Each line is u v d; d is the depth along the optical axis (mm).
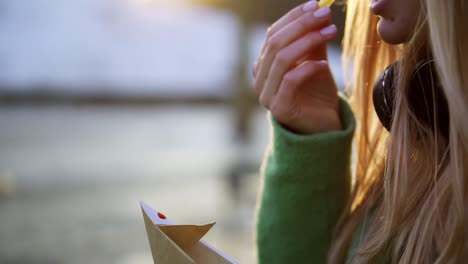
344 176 1417
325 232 1414
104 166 8953
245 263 4164
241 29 12680
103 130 14930
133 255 4445
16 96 24828
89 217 5609
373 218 1344
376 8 1301
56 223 5344
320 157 1399
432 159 1268
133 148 11484
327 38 1374
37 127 14617
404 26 1289
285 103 1400
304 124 1410
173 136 14148
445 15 1219
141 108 26781
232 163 9484
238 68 12766
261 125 17562
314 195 1407
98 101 27578
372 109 1420
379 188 1376
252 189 7301
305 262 1418
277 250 1426
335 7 1512
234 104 13023
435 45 1226
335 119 1418
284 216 1420
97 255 4371
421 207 1262
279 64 1390
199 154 10812
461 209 1221
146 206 1251
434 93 1258
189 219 5633
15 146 10703
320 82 1423
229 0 12141
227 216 5754
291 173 1408
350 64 1474
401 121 1279
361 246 1309
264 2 8656
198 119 20875
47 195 6543
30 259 4188
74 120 17719
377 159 1406
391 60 1416
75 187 7070
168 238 1211
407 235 1268
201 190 7203
